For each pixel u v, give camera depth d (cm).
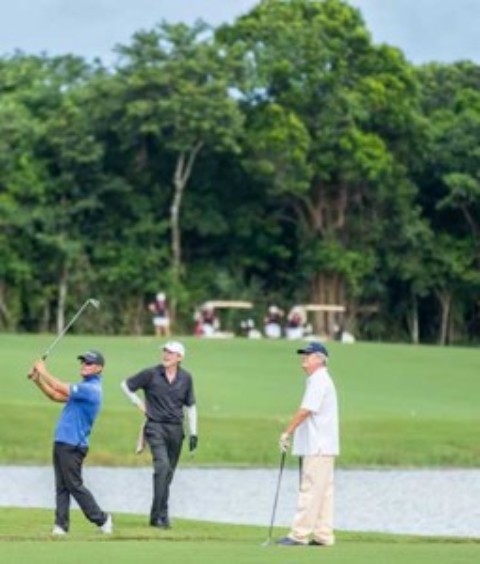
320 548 5531
